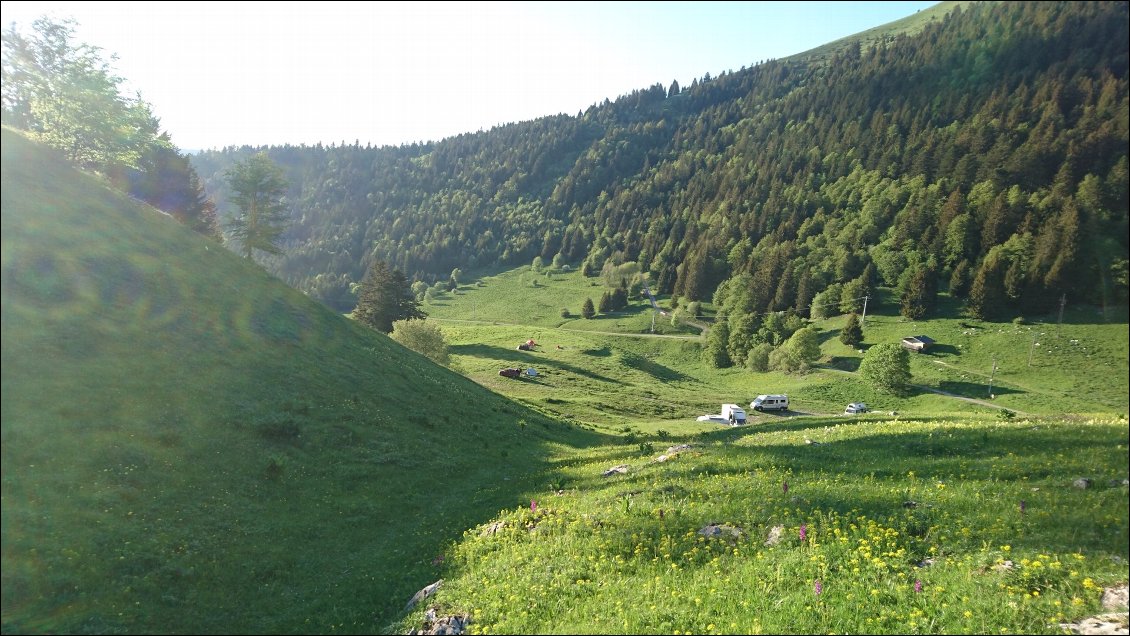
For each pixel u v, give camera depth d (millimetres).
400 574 16531
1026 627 8008
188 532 17594
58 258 28125
